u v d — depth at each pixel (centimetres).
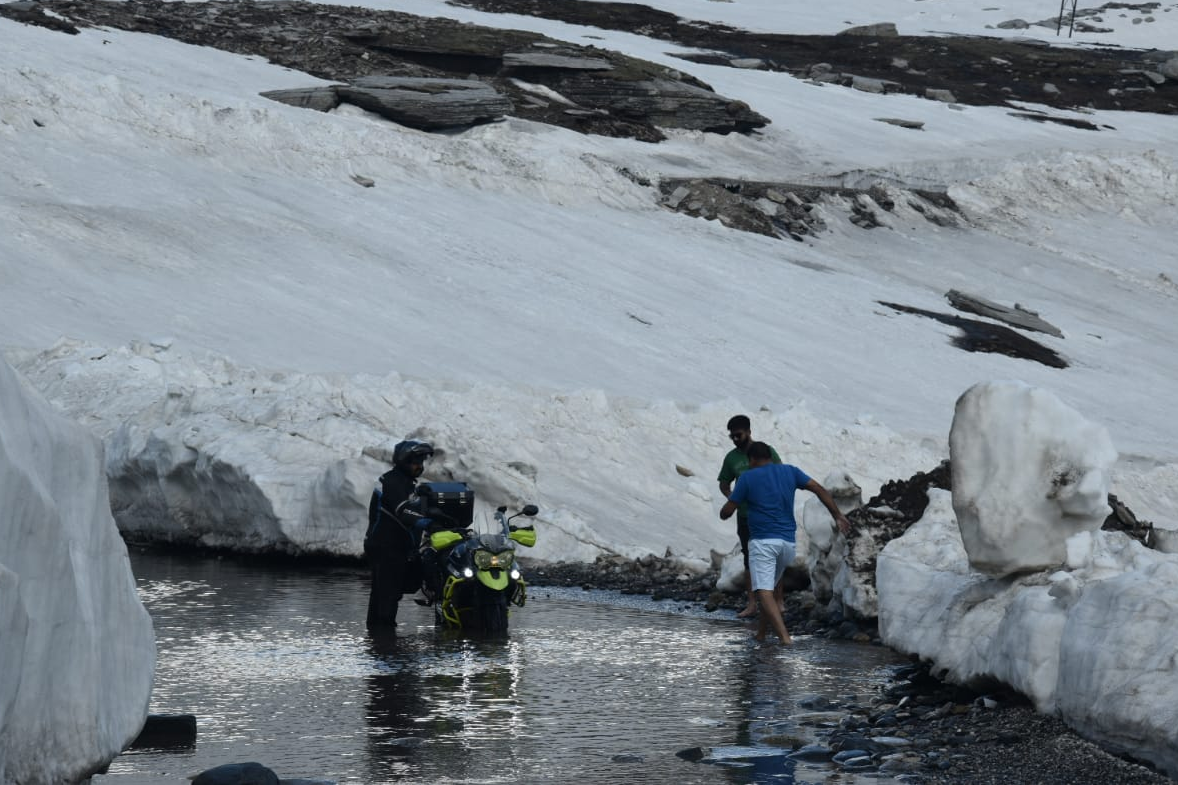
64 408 6794
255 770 1995
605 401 7250
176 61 18212
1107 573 2578
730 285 14500
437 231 14150
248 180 14262
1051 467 2733
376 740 2350
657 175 17975
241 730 2414
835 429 8094
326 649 3281
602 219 16175
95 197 12544
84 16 19650
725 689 2856
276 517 5062
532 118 19488
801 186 18950
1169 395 13888
